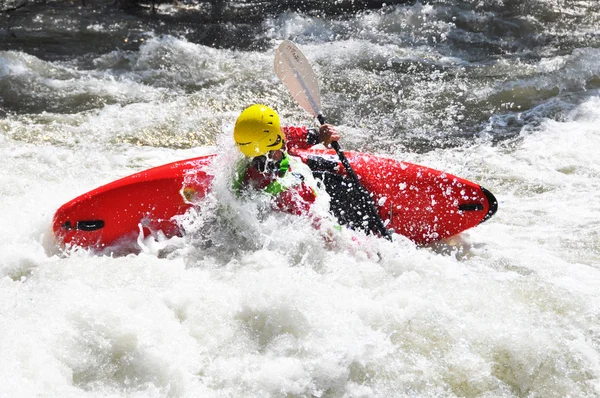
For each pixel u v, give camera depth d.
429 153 17.22
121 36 25.59
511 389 9.41
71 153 16.55
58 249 12.06
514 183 15.44
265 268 11.32
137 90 20.70
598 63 21.34
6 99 19.72
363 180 12.55
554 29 25.58
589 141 17.20
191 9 29.11
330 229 11.80
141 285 10.95
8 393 8.60
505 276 11.64
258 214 11.75
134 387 9.17
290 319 10.09
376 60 23.03
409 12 27.31
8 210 13.22
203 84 21.31
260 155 11.29
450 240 13.12
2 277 11.52
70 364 9.31
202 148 17.22
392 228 12.57
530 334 9.99
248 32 26.17
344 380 9.34
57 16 27.64
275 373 9.31
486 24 26.23
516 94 20.30
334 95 20.56
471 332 10.05
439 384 9.37
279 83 21.39
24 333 9.55
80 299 10.38
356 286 11.05
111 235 12.06
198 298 10.56
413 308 10.39
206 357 9.65
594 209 14.10
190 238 12.22
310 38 25.45
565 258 12.37
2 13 27.75
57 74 21.55
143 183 12.01
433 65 22.64
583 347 9.84
